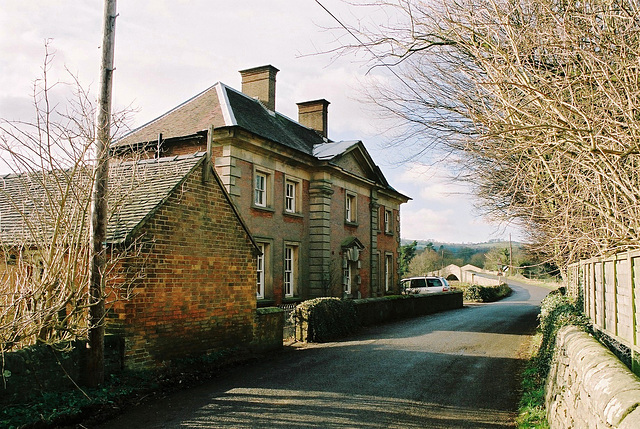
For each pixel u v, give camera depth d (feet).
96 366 23.94
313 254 70.85
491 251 202.28
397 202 105.60
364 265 86.94
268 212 62.18
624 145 15.34
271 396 25.35
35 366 21.45
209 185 33.47
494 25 18.04
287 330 47.21
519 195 23.93
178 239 30.48
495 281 164.76
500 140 19.44
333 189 75.15
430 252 265.13
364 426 20.65
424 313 78.79
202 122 60.18
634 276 17.24
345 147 76.13
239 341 35.58
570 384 16.19
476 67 20.77
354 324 53.47
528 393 24.72
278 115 78.07
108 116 25.07
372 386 27.66
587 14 15.30
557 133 16.12
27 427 18.94
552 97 16.33
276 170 64.23
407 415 22.22
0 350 20.34
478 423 21.20
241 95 70.90
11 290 23.79
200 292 32.12
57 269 23.43
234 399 24.70
